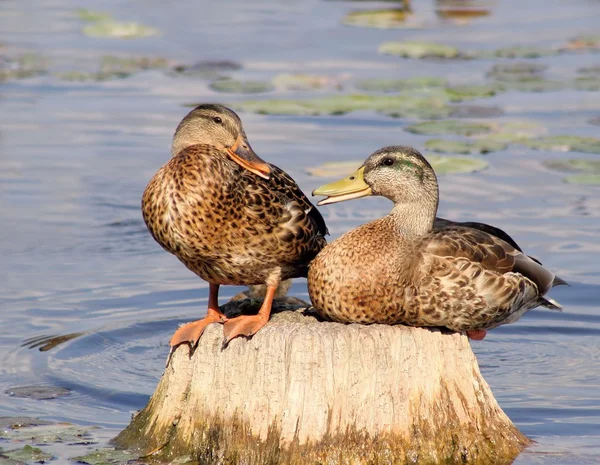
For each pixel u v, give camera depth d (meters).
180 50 25.17
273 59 24.27
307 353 8.07
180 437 8.67
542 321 12.27
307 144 18.44
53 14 29.31
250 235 8.80
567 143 17.50
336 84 22.05
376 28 27.75
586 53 25.22
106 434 9.31
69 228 15.20
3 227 15.14
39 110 20.75
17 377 10.61
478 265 8.67
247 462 8.28
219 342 8.45
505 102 21.56
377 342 8.14
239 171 8.93
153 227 8.80
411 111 19.67
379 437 8.20
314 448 8.12
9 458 8.70
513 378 10.73
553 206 15.69
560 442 9.09
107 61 23.97
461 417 8.48
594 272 13.32
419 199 8.98
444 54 24.08
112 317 12.24
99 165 17.66
